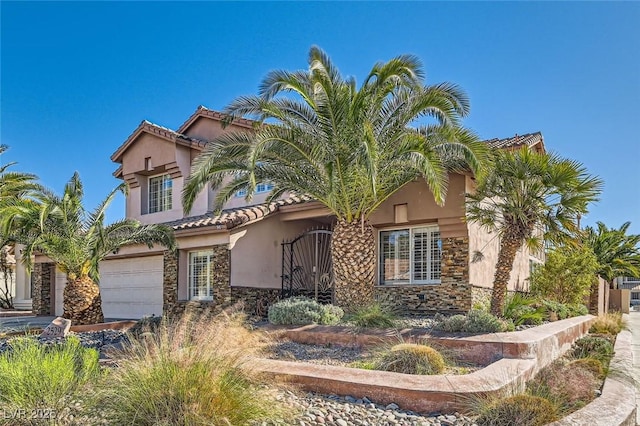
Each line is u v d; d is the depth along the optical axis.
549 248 20.83
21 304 32.91
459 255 16.08
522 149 14.36
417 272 17.28
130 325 16.88
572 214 14.32
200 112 23.66
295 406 6.81
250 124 21.47
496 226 17.22
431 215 16.44
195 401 5.78
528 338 10.42
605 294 32.25
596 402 7.32
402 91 13.91
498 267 14.77
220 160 14.58
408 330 11.50
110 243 18.62
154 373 6.18
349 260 14.86
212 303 18.23
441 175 13.17
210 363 6.39
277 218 19.64
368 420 6.49
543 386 8.20
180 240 19.58
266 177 15.03
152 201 24.67
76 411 6.25
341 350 11.34
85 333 15.73
